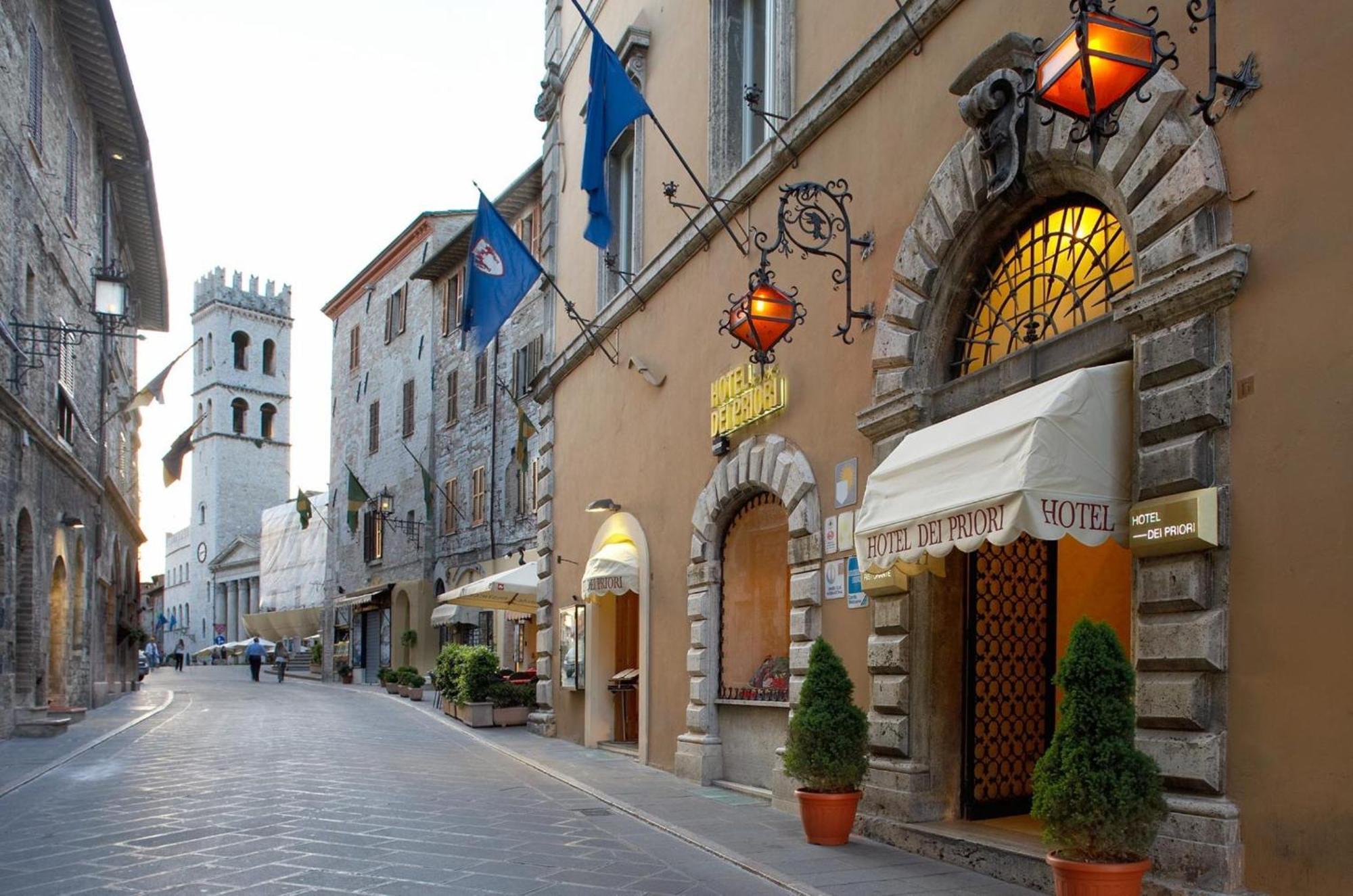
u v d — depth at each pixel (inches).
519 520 1067.3
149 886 256.1
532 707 769.6
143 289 1406.3
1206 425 219.6
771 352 395.9
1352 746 187.5
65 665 832.9
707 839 317.1
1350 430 192.7
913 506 268.5
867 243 351.6
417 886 256.8
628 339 576.4
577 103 698.2
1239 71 218.2
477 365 1216.2
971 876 268.2
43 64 726.5
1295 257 205.3
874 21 358.0
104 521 1045.2
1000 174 283.3
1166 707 219.0
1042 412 235.9
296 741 635.5
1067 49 210.5
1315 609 195.6
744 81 474.9
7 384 620.1
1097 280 268.8
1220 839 204.5
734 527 451.8
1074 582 337.7
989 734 317.1
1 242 616.1
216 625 2974.9
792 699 371.6
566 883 262.8
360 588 1573.6
